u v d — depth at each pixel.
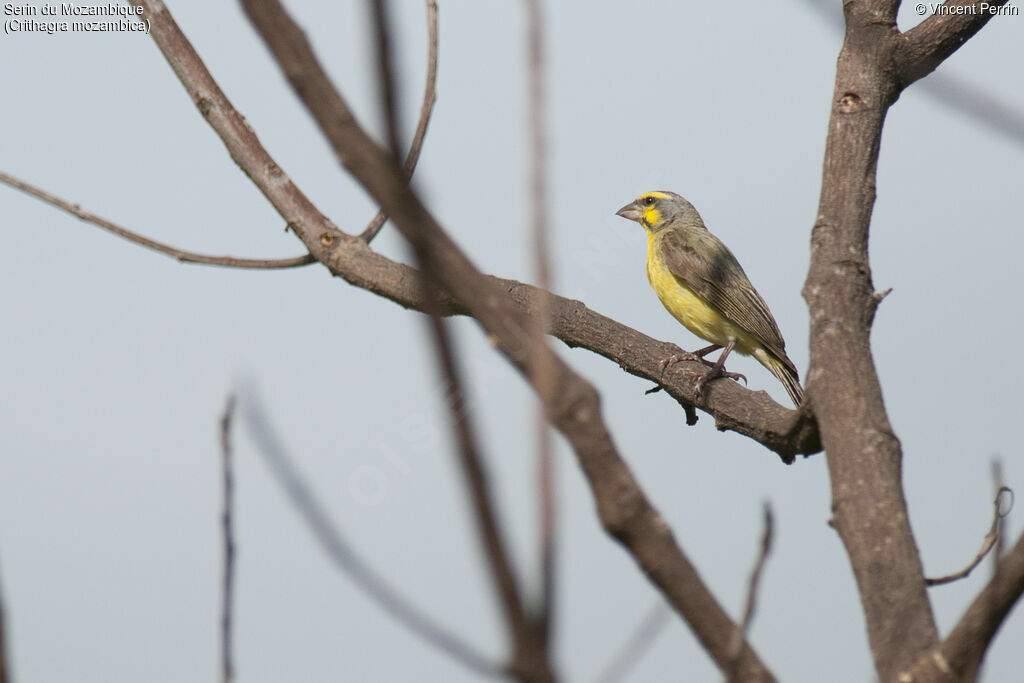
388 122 1.96
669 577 2.70
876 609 5.30
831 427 6.43
